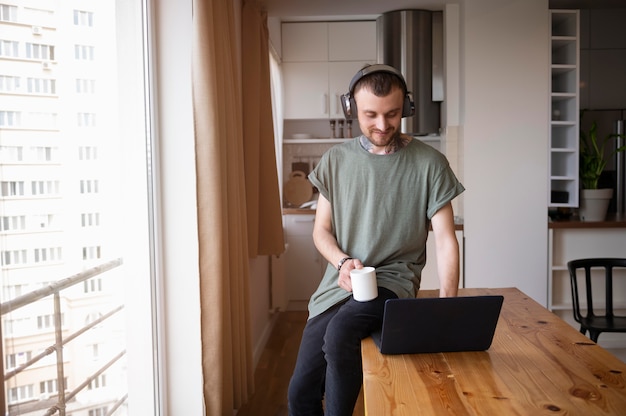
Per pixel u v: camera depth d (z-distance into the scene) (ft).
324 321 6.26
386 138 5.85
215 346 8.54
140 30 8.33
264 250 13.16
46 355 5.58
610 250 15.29
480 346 5.39
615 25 18.84
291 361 13.73
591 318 11.56
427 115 17.26
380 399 4.33
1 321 4.52
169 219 8.68
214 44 8.50
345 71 19.67
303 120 21.06
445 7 15.78
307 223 18.30
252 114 12.09
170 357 8.83
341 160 6.30
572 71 15.62
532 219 15.19
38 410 5.46
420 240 6.35
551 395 4.34
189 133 8.61
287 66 19.71
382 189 6.15
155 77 8.50
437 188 6.09
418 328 5.20
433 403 4.24
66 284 5.92
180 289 8.74
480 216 15.20
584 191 15.71
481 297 5.18
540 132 15.12
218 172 8.34
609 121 18.84
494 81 15.08
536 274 15.20
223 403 9.00
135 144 8.27
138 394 8.41
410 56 17.01
